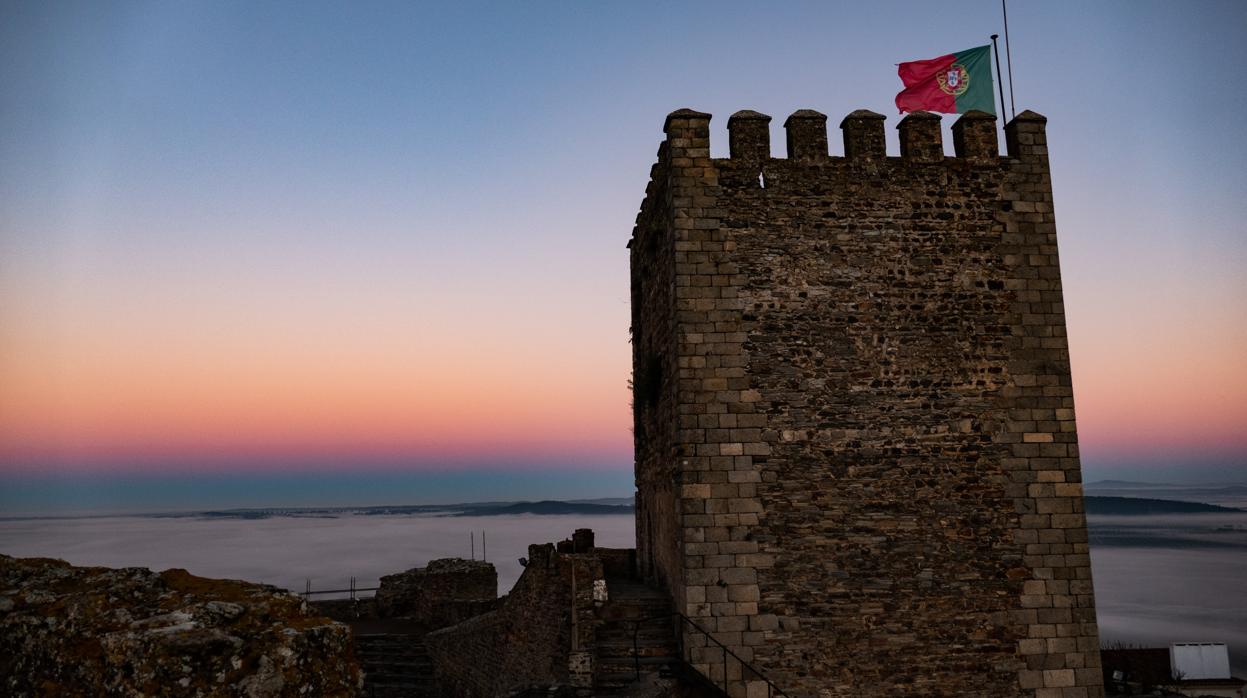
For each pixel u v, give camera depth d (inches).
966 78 758.5
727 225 686.5
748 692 622.5
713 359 666.2
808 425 663.1
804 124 709.3
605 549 970.1
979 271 699.4
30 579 274.2
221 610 256.2
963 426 674.2
